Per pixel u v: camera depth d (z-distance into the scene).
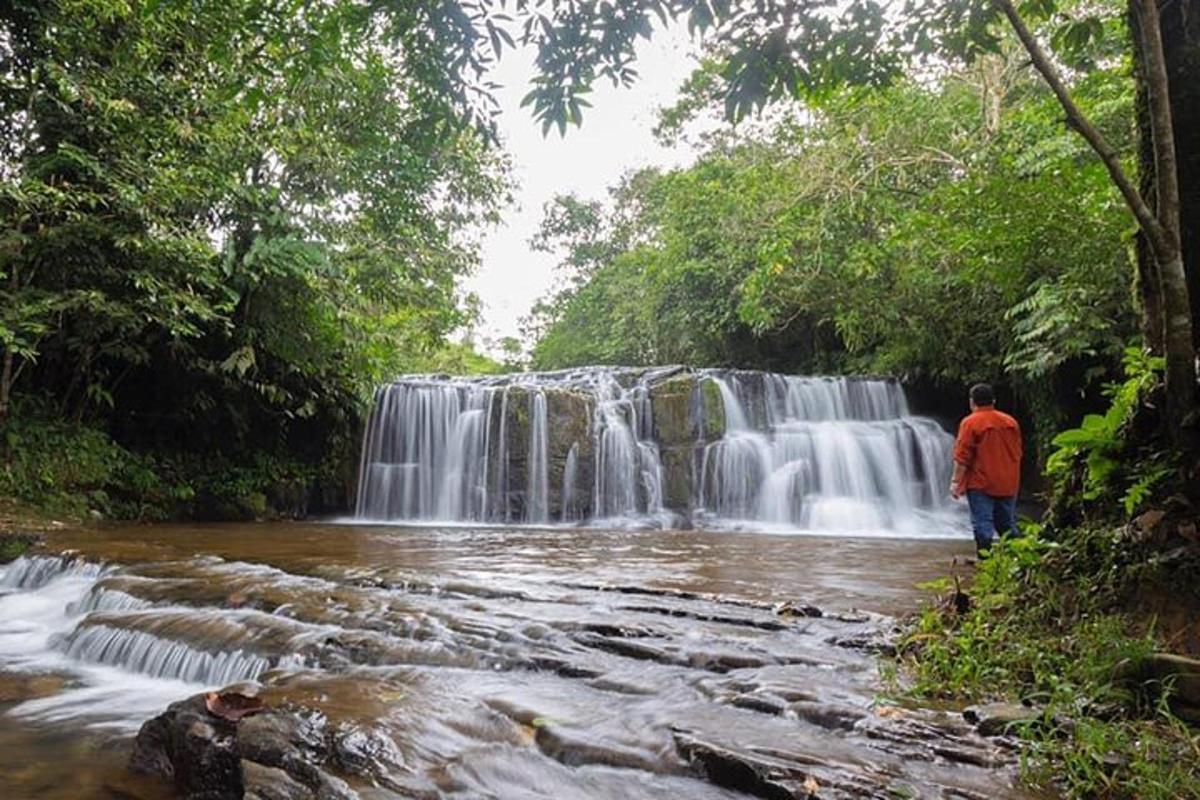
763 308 16.75
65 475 10.96
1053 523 4.50
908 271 14.23
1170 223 3.61
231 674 4.44
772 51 4.55
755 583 6.40
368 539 10.10
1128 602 3.61
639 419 14.57
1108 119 10.30
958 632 4.12
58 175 9.98
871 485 14.36
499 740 3.13
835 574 6.99
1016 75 13.61
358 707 3.30
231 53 10.08
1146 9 3.61
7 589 7.40
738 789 2.73
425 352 22.83
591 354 29.12
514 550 8.96
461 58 4.47
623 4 4.11
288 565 7.20
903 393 16.36
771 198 16.22
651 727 3.19
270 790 2.60
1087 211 9.71
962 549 9.40
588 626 4.62
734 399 15.02
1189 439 3.70
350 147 13.62
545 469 14.27
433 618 4.86
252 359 12.09
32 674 4.82
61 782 3.29
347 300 13.14
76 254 10.23
